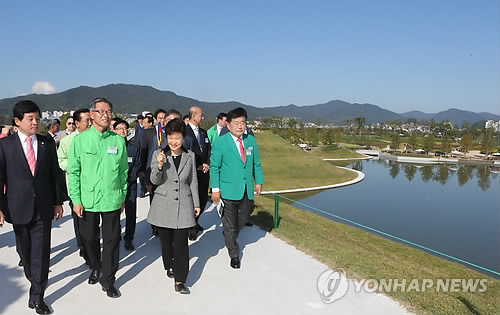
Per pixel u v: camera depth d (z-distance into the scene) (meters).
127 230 5.57
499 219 25.05
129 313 3.71
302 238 6.27
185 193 4.20
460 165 74.31
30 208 3.54
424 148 96.62
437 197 34.69
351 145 118.25
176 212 4.10
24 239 3.68
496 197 35.81
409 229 21.78
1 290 4.11
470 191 39.88
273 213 8.22
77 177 3.88
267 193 29.03
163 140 5.81
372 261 5.40
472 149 109.56
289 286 4.43
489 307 4.20
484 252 17.56
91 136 3.89
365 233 11.98
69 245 5.67
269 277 4.69
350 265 5.12
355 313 3.83
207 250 5.65
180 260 4.14
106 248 3.95
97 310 3.74
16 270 4.66
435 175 55.94
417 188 40.31
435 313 3.86
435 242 19.17
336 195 31.42
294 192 31.16
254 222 7.29
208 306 3.90
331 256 5.43
